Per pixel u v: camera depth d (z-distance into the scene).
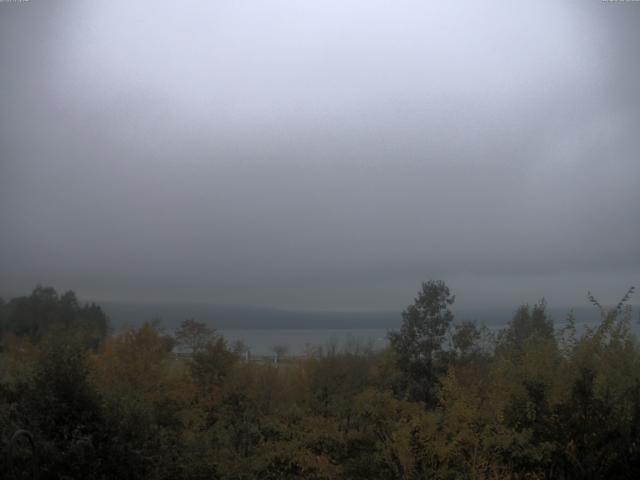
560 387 10.78
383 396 13.77
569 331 11.81
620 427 9.76
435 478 11.27
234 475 13.12
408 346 18.20
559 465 9.99
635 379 10.58
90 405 9.73
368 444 14.10
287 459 14.35
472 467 10.82
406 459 11.66
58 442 9.03
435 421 11.73
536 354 11.36
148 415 10.98
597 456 9.66
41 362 10.27
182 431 13.53
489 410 11.30
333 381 17.83
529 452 10.16
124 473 9.53
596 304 11.80
